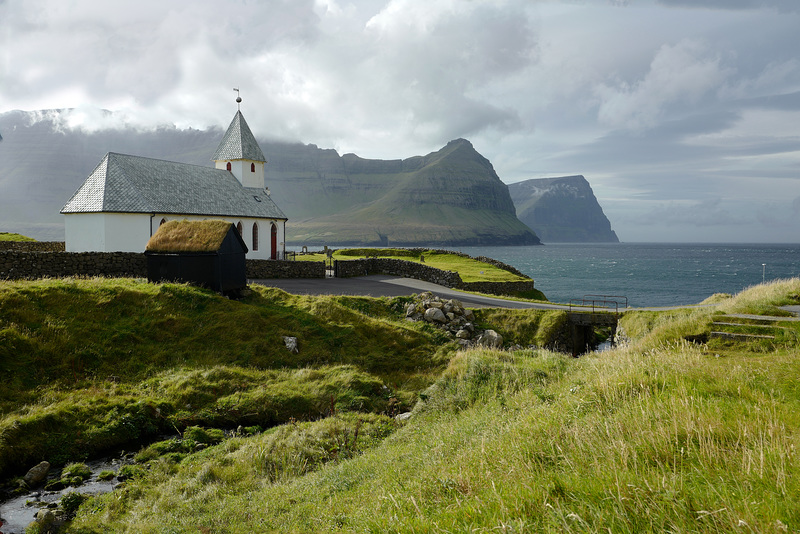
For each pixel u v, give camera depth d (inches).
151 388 703.7
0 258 1095.6
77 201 1716.3
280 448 538.6
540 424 299.6
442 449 359.6
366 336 1023.6
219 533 343.6
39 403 617.9
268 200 2445.9
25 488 478.9
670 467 198.8
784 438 198.1
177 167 2119.8
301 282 1574.8
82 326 806.5
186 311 934.4
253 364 844.0
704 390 308.7
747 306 784.9
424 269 1786.4
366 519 240.2
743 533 140.0
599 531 155.9
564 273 5821.9
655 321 1095.6
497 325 1227.2
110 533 385.1
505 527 161.0
